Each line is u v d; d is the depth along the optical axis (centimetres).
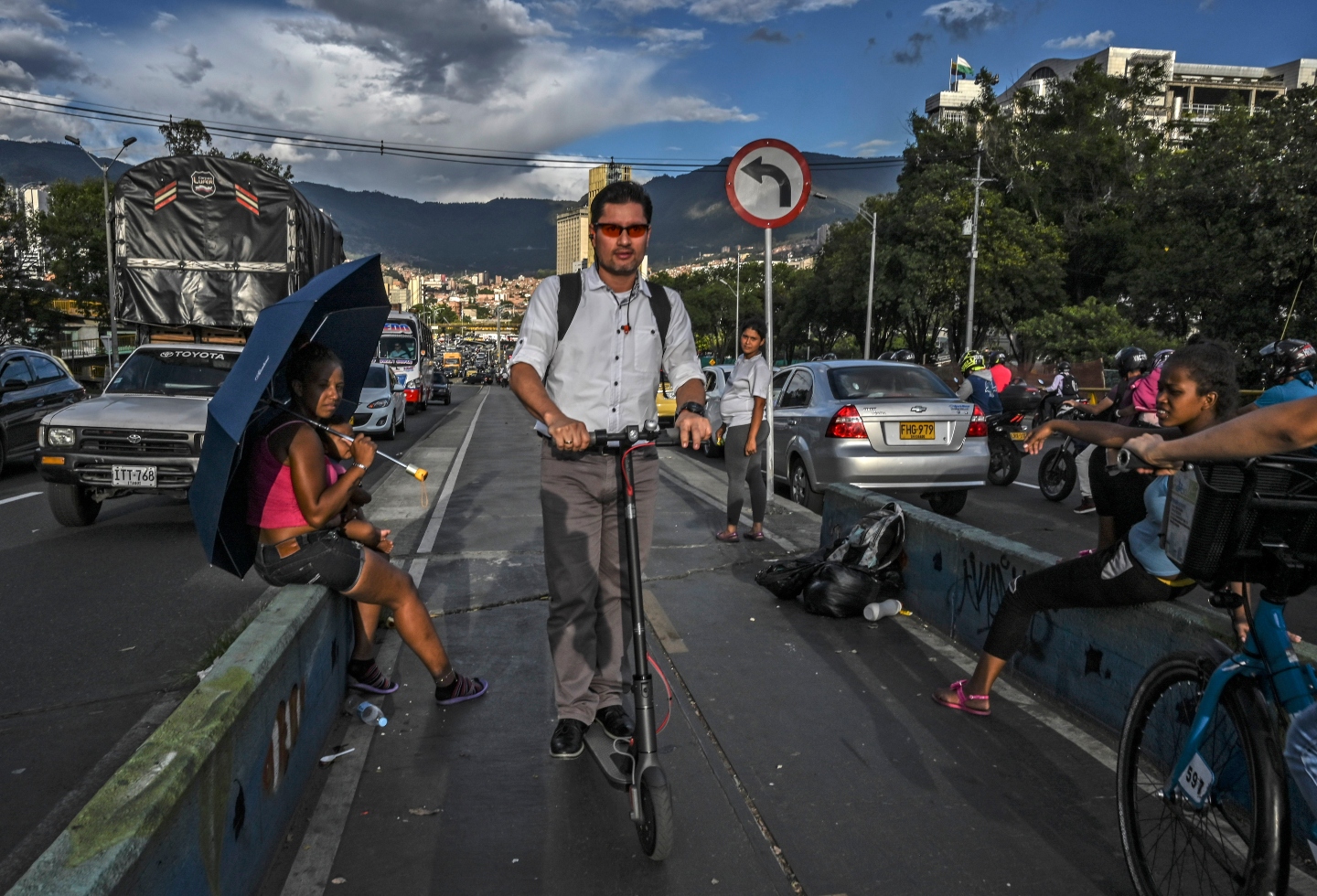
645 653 282
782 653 468
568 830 300
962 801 317
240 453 342
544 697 412
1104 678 367
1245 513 212
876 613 509
